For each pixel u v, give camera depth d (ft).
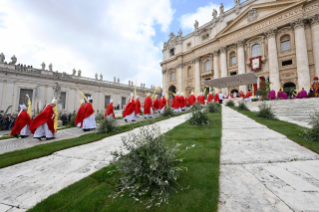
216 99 66.74
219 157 12.41
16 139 24.27
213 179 9.17
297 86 76.54
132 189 8.10
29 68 85.46
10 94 78.13
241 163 11.39
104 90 116.16
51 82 90.63
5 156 14.75
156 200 7.54
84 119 28.25
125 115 35.40
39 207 7.29
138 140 9.70
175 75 148.36
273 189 8.20
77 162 13.10
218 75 110.83
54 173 11.16
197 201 7.32
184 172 10.12
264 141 16.02
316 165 10.77
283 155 12.44
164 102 50.65
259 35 91.56
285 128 21.07
